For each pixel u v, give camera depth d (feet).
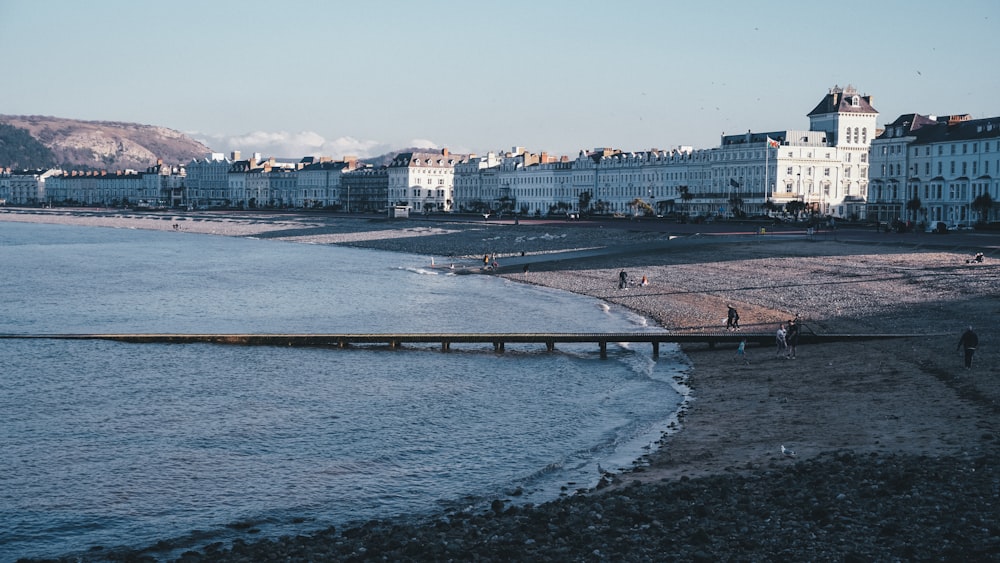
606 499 92.79
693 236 432.25
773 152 653.30
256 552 86.12
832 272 303.89
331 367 189.47
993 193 488.85
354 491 108.37
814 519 81.35
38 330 242.78
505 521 89.20
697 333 212.64
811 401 137.59
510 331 230.48
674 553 75.61
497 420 141.69
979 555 70.28
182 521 99.81
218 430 137.49
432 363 194.18
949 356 160.15
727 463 106.73
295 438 132.57
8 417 146.00
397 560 79.41
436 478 112.57
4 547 93.25
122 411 150.10
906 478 90.07
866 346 181.16
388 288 338.75
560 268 382.22
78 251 565.53
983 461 94.38
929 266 298.97
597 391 163.22
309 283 360.48
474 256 481.46
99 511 103.14
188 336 219.20
